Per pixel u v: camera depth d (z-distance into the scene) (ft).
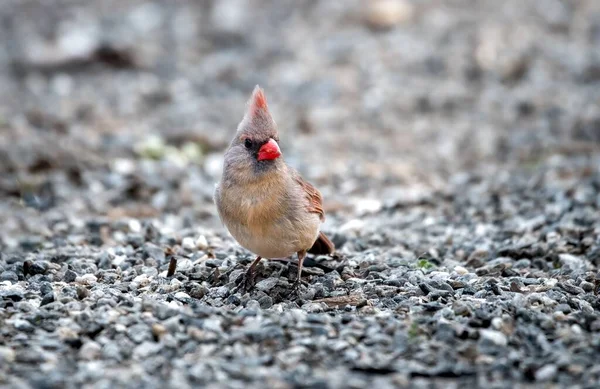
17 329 25.48
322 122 66.08
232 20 89.81
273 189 28.58
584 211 39.88
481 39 80.79
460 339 25.16
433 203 46.29
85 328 25.48
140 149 56.80
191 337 24.90
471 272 33.04
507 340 24.90
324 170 55.16
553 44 80.59
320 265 33.04
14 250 37.24
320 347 24.43
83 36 83.76
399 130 64.44
